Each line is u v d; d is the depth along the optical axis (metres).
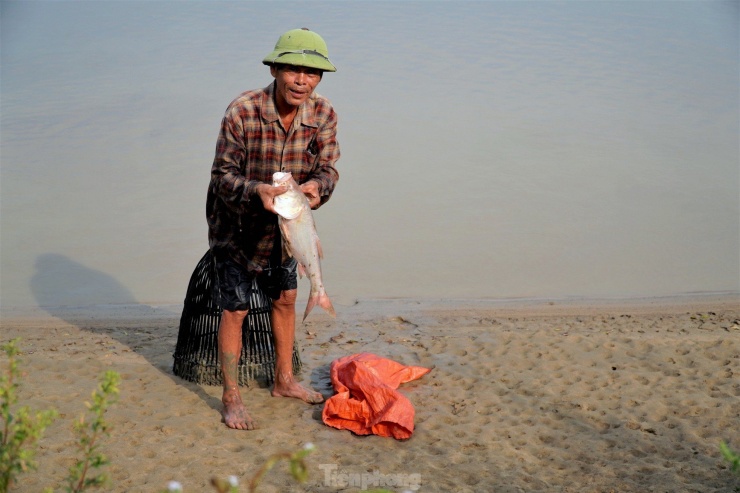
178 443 5.02
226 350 5.31
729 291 8.23
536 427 5.30
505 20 18.30
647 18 18.41
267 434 5.19
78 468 3.47
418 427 5.28
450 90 14.02
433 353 6.59
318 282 4.77
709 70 14.98
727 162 11.45
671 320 7.42
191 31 17.23
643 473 4.73
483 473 4.72
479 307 7.78
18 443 3.26
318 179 5.08
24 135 11.99
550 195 10.58
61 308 7.65
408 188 10.70
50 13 18.69
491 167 11.29
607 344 6.68
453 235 9.54
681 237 9.52
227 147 4.95
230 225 5.12
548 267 8.81
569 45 16.48
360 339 6.95
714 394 5.77
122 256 8.88
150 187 10.57
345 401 5.32
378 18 18.30
